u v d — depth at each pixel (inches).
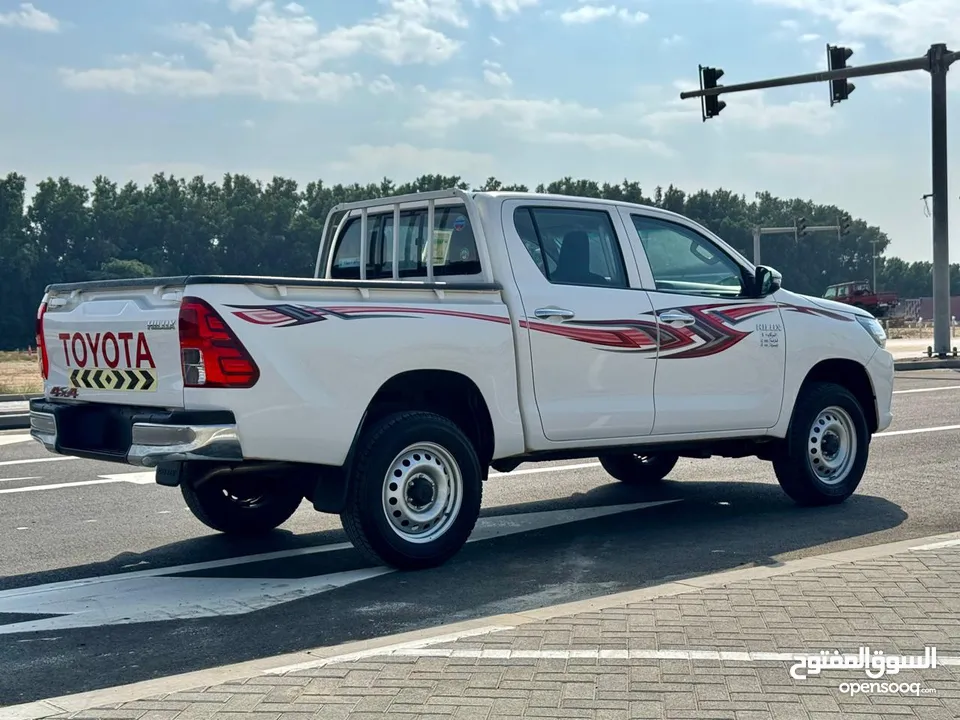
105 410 261.3
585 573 263.7
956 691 166.9
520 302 283.3
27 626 225.5
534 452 289.0
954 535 275.7
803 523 319.9
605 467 395.2
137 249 5068.9
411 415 265.4
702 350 315.0
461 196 291.6
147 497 376.8
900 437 501.7
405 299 264.4
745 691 167.5
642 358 303.3
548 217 296.0
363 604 239.1
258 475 271.9
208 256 5113.2
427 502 268.7
